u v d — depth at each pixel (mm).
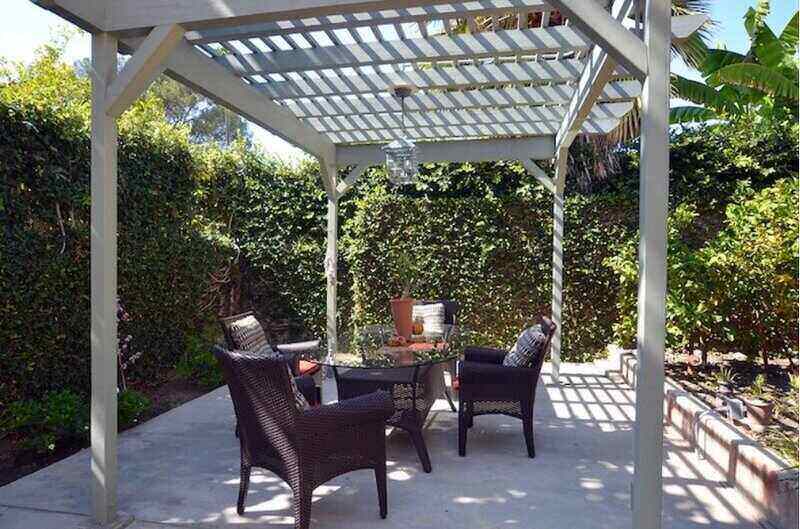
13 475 3660
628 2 2906
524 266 7156
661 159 2379
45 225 4402
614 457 3936
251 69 4074
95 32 2852
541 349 3941
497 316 7234
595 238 6984
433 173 7355
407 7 2689
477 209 7199
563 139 5629
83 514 3070
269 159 7945
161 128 6059
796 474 2863
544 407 5176
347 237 7637
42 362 4359
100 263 2924
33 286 4227
